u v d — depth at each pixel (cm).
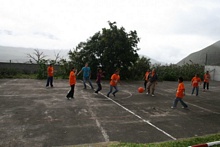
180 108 1139
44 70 2205
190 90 1916
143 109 1073
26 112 922
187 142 641
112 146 588
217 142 597
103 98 1305
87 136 680
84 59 2370
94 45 2369
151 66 2759
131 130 755
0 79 2070
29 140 630
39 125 763
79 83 1964
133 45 2475
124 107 1097
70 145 606
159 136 712
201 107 1195
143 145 603
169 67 2953
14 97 1229
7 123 771
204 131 784
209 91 1908
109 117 901
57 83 1888
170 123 860
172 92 1705
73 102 1152
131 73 2531
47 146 596
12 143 605
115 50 2367
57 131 712
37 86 1673
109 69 2395
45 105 1061
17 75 2289
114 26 2394
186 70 2977
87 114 929
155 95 1515
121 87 1844
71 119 848
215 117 988
